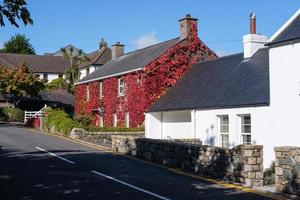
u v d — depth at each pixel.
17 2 7.53
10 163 18.00
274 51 18.36
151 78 33.06
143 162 19.42
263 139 19.72
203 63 32.28
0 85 43.09
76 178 14.66
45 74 72.44
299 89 17.14
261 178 13.95
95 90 40.12
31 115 49.09
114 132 31.38
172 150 18.31
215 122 23.59
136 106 33.69
